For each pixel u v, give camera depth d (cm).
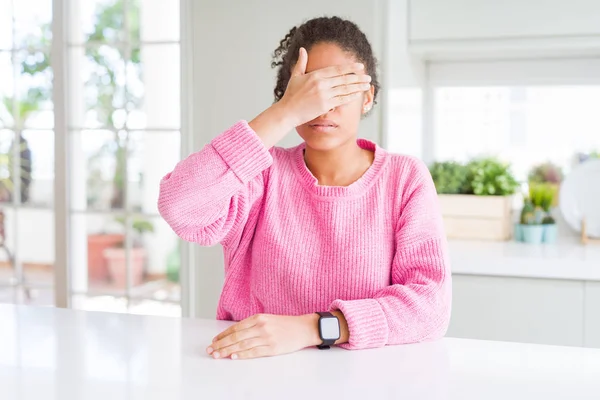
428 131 279
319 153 120
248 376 87
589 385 84
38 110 331
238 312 124
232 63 236
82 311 126
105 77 296
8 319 120
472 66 271
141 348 100
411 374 88
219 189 106
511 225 262
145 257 364
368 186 118
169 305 286
